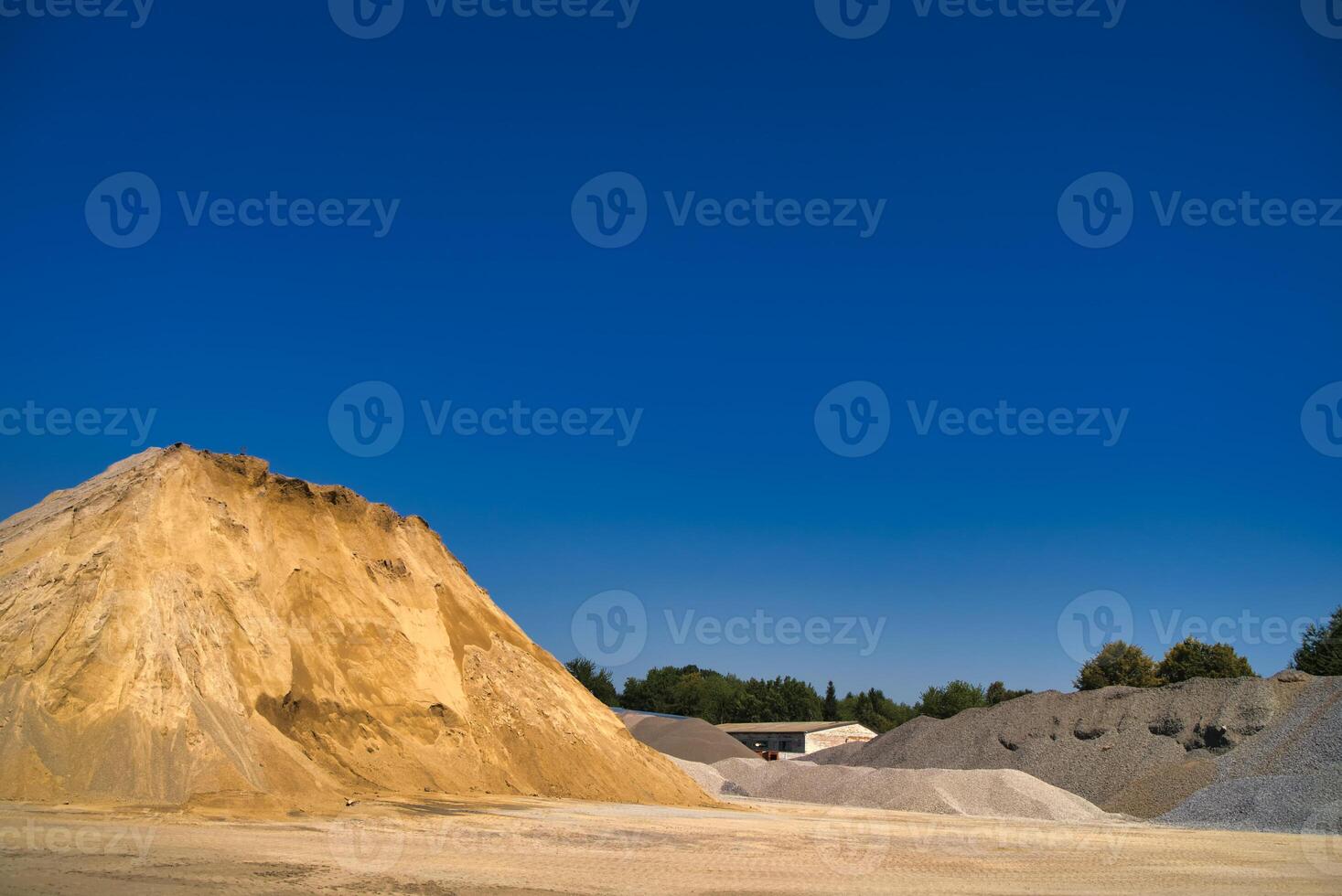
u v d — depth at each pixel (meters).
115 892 15.45
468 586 48.53
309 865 19.28
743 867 24.03
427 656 40.28
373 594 40.44
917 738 75.56
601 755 43.72
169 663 28.42
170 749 26.34
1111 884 24.34
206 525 34.91
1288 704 58.53
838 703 158.88
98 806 23.58
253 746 29.23
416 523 48.25
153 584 30.39
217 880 17.00
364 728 35.06
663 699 140.75
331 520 41.78
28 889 15.15
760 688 143.12
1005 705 73.81
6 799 23.42
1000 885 23.28
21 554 30.73
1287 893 23.91
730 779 68.62
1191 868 28.33
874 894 20.91
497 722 40.88
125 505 32.41
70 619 27.88
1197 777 54.47
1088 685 102.88
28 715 25.19
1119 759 61.34
